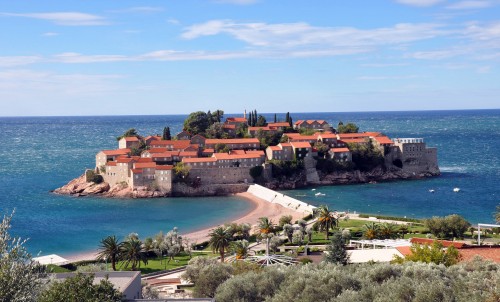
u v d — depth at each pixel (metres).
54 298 68.38
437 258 105.75
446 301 72.31
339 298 76.88
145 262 145.25
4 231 65.31
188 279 126.69
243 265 114.75
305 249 154.38
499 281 72.94
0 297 60.03
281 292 83.00
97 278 87.50
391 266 89.50
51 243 185.25
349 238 163.50
